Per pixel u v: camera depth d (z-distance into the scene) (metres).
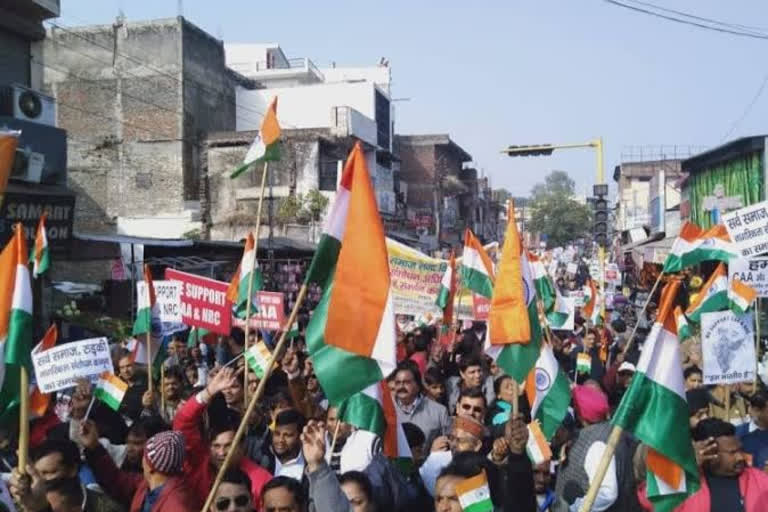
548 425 6.40
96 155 32.06
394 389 7.75
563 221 77.69
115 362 8.73
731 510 5.07
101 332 16.62
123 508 5.36
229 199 32.91
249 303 7.42
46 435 6.26
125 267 21.44
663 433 4.50
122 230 31.88
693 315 9.92
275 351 4.55
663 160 62.00
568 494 5.69
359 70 54.50
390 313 4.63
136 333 8.56
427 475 6.23
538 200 81.56
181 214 31.69
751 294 8.82
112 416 6.78
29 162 15.36
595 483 4.49
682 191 33.78
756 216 8.88
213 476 5.38
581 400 6.15
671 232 38.44
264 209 32.28
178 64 31.86
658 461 4.66
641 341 16.98
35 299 15.88
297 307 4.63
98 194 32.03
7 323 4.82
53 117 17.14
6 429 4.99
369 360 4.64
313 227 30.95
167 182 31.86
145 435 6.00
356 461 5.84
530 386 6.66
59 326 16.53
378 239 4.69
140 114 31.98
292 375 7.70
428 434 7.55
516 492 5.16
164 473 4.93
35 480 4.49
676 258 10.39
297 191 32.66
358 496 4.94
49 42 32.19
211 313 9.02
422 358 10.45
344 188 4.77
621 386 10.41
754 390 7.17
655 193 44.62
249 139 32.59
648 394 4.55
